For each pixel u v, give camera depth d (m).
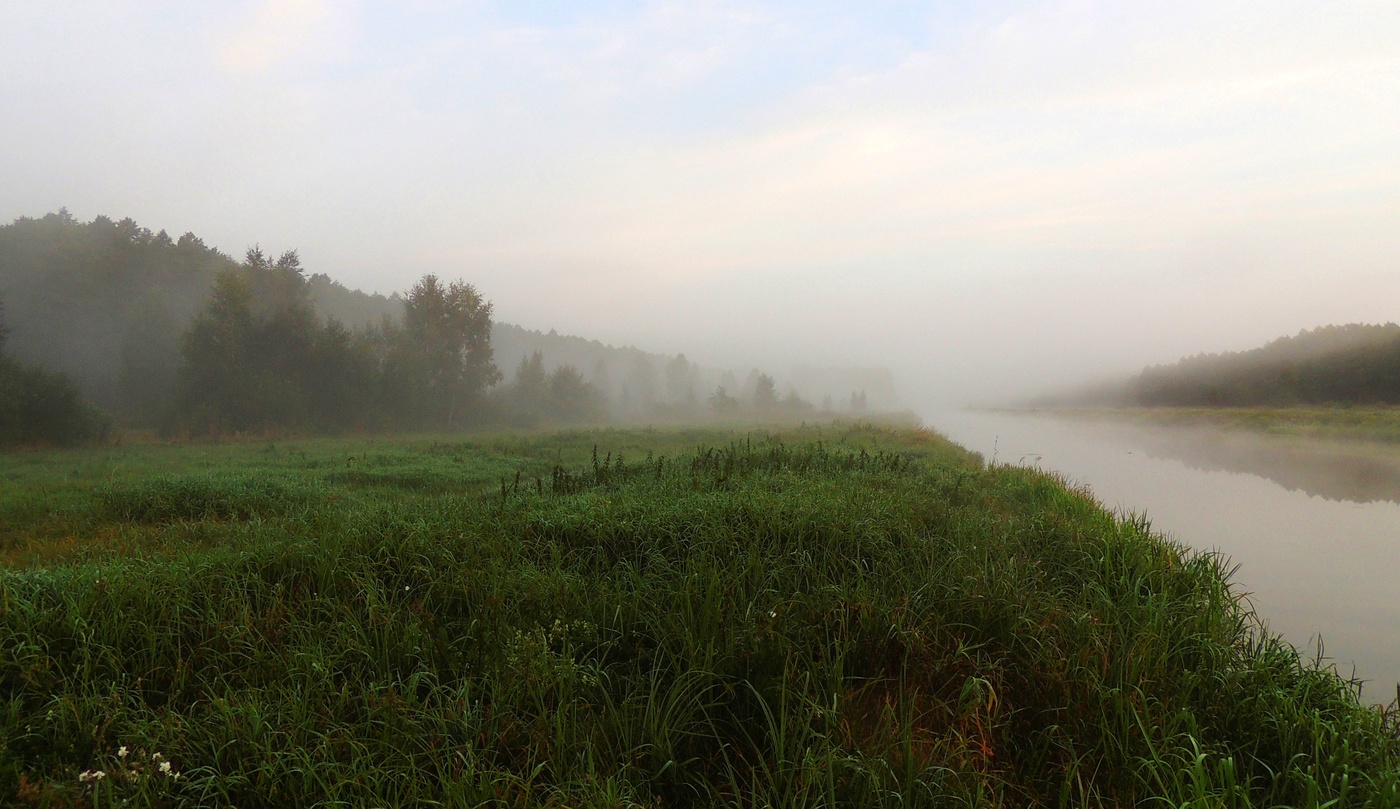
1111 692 3.81
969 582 5.11
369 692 3.68
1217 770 3.21
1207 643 4.54
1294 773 3.32
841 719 3.55
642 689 3.92
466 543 6.01
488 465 17.38
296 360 38.44
